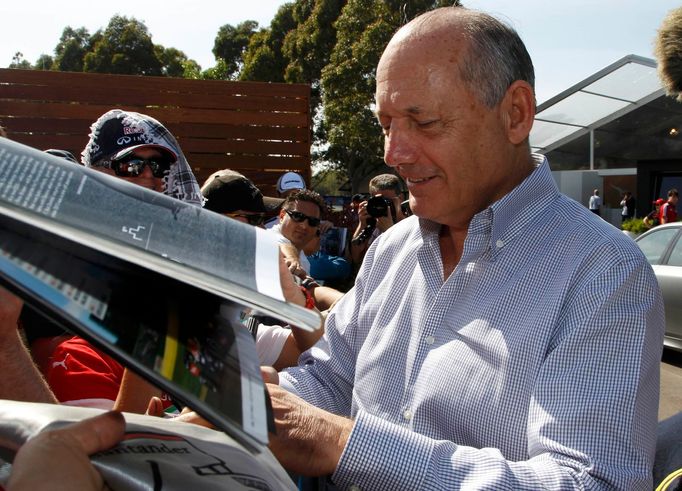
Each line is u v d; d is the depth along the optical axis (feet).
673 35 5.55
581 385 3.83
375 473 3.71
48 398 3.61
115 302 1.93
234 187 9.70
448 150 4.49
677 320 20.94
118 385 4.79
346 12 81.66
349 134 81.10
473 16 4.60
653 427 3.98
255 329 7.06
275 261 2.54
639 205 55.88
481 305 4.52
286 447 3.72
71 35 124.98
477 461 3.72
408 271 5.33
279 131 21.72
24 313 5.07
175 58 124.67
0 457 2.27
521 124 4.73
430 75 4.40
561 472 3.57
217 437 2.76
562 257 4.35
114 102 20.47
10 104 19.75
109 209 2.32
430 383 4.56
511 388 4.18
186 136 21.07
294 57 98.73
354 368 5.70
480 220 4.68
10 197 2.00
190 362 1.94
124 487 2.09
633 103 51.42
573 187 59.67
